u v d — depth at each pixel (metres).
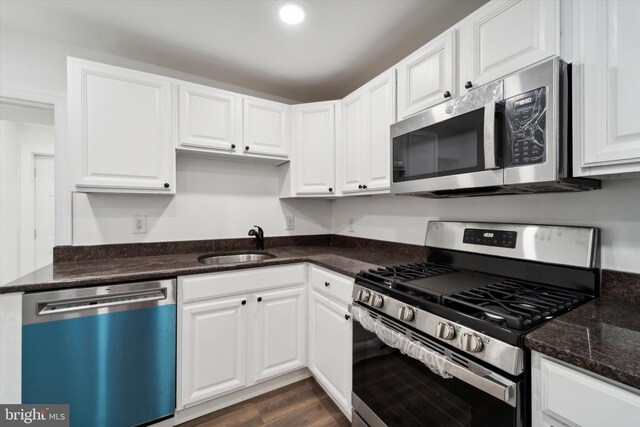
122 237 1.90
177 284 1.54
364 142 1.85
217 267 1.63
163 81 1.76
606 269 1.04
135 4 1.44
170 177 1.78
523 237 1.24
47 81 1.72
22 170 2.97
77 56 1.81
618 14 0.78
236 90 2.36
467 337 0.84
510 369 0.73
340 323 1.58
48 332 1.25
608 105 0.79
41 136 3.07
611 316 0.85
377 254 2.07
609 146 0.79
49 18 1.55
